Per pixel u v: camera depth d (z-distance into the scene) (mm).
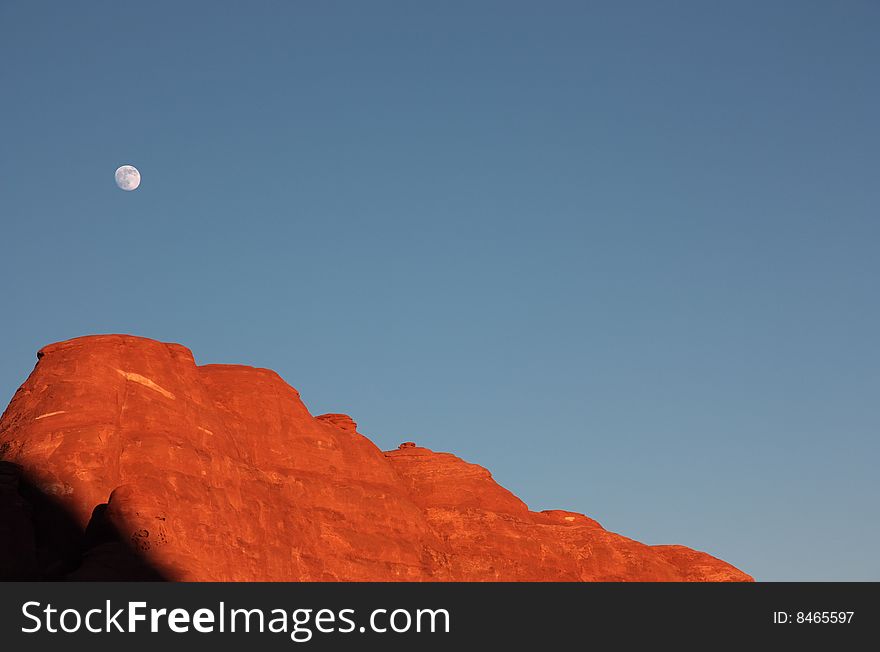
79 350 102312
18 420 98375
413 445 137625
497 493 132125
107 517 89875
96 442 94812
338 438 120125
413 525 119562
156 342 106750
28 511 90688
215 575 92438
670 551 142875
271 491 107500
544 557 127312
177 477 96250
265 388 116562
